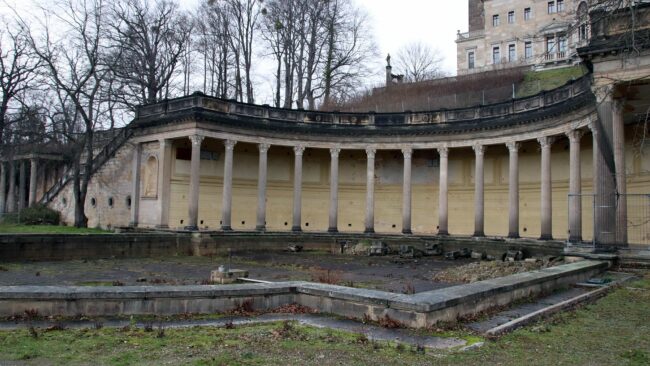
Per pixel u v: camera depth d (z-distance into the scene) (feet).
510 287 55.52
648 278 77.87
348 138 168.04
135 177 160.15
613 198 95.86
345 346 37.40
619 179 96.07
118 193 166.61
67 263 102.58
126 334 40.37
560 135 136.87
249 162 173.88
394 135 166.09
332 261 124.16
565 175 148.46
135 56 204.33
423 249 151.64
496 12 295.69
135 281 78.95
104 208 171.01
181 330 42.22
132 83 207.62
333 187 166.50
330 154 178.50
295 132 163.73
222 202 165.58
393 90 266.57
